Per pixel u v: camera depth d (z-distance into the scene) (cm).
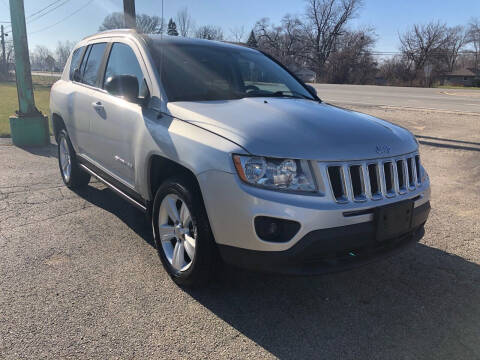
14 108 1653
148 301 294
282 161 256
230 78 380
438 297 312
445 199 555
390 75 6312
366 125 309
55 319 269
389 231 279
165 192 313
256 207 251
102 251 370
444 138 1004
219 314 282
